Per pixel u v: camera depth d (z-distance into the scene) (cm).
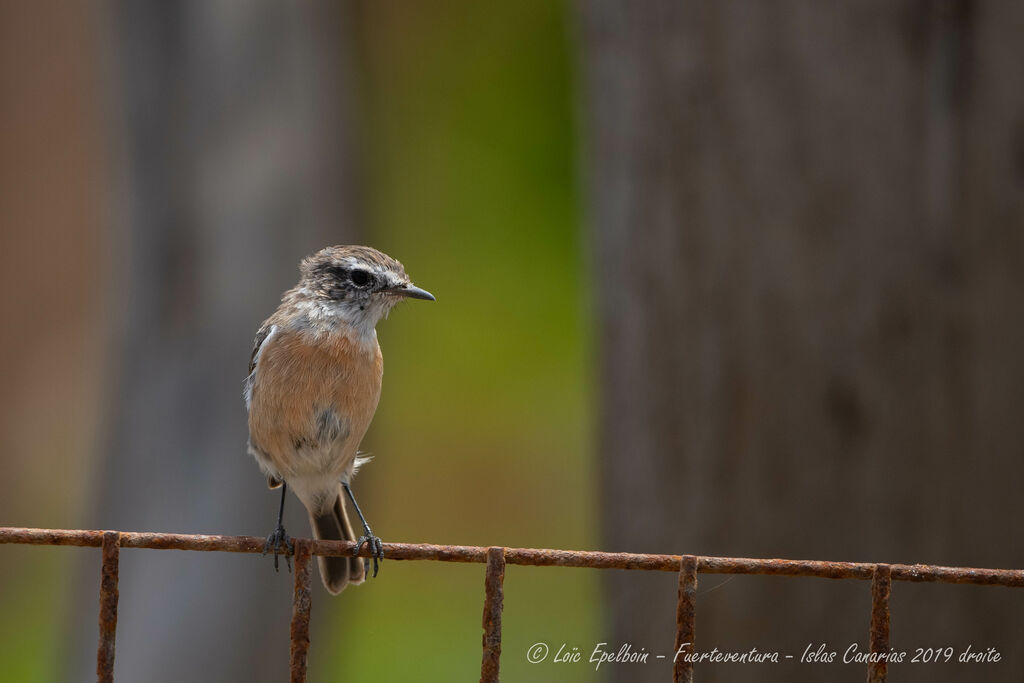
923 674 902
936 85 901
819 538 929
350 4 1390
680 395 982
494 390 1977
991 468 889
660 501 998
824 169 925
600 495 1091
